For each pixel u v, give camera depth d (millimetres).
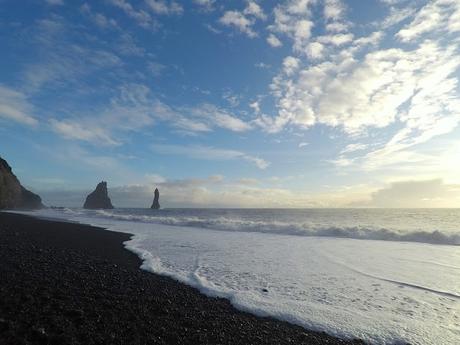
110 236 20797
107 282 9031
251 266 12062
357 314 7238
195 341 5598
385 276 10602
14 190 69062
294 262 12859
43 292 7430
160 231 25484
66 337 5199
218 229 27484
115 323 6043
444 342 5898
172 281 9758
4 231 19609
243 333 6129
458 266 12148
